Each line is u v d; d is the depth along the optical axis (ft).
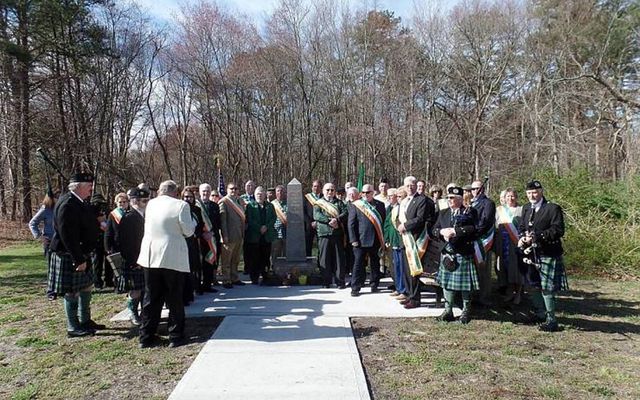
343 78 100.78
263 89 98.37
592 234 36.73
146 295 17.60
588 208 40.06
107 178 82.69
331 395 13.01
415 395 13.30
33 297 27.07
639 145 59.77
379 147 99.14
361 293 26.04
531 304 24.45
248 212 28.76
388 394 13.37
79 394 13.50
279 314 21.33
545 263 19.72
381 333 18.99
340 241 27.55
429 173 97.66
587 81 79.30
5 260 45.11
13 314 22.90
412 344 17.70
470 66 102.17
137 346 17.58
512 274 23.67
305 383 13.78
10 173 82.17
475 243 20.84
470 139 99.19
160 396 13.25
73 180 18.49
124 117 91.97
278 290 26.96
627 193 41.11
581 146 74.69
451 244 20.58
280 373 14.49
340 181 105.40
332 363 15.31
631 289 29.14
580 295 27.30
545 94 91.71
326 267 27.58
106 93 83.71
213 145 96.68
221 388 13.44
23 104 73.97
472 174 92.68
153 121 95.76
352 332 18.80
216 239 27.09
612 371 15.19
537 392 13.55
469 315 21.38
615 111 76.13
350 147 103.71
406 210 22.79
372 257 26.37
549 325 19.70
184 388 13.44
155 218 17.52
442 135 106.01
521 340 18.38
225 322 20.01
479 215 21.58
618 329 20.10
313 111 100.73
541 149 84.53
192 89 100.48
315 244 50.75
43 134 77.30
